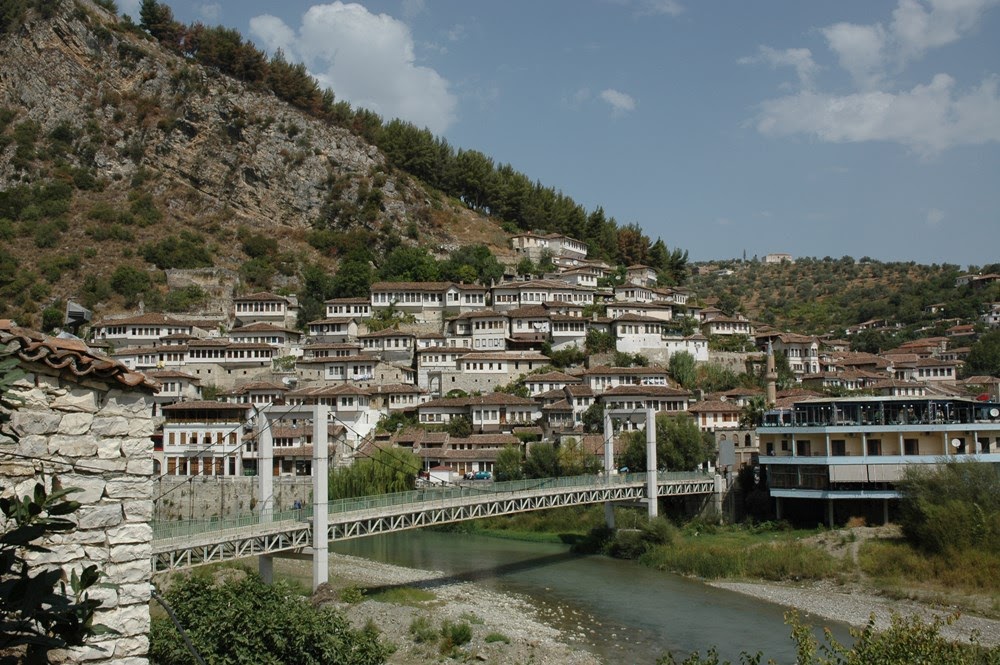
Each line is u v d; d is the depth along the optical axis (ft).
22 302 555.69
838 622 184.75
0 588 34.73
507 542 310.65
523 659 156.66
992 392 381.19
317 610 116.88
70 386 50.62
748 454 330.13
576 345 498.28
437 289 535.19
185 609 104.22
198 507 340.80
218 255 645.92
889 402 271.49
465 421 413.18
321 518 195.21
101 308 559.38
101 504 51.06
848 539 246.27
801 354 529.45
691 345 501.15
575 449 362.12
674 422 345.10
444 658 158.40
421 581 231.30
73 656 48.60
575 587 225.97
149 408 53.98
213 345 466.70
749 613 194.08
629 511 315.37
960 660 82.48
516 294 534.78
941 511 219.41
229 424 360.89
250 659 100.01
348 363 461.78
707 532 292.61
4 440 48.06
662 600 209.05
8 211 650.02
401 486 330.75
